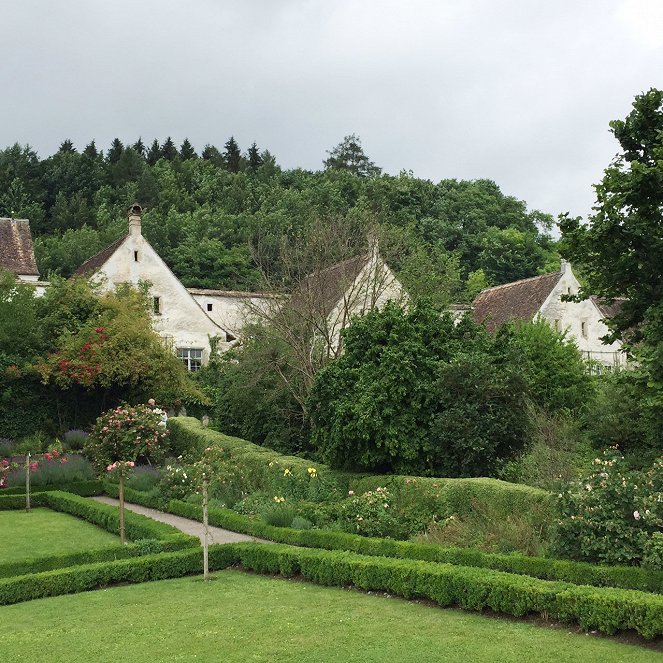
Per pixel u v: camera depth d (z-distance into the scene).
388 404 18.39
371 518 15.43
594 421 20.77
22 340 29.03
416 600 11.45
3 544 17.31
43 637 10.02
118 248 38.97
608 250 13.09
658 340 12.77
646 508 10.81
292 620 10.41
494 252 57.34
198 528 18.38
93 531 18.86
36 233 69.88
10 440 28.42
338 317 27.98
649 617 8.83
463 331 20.55
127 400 31.00
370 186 65.62
